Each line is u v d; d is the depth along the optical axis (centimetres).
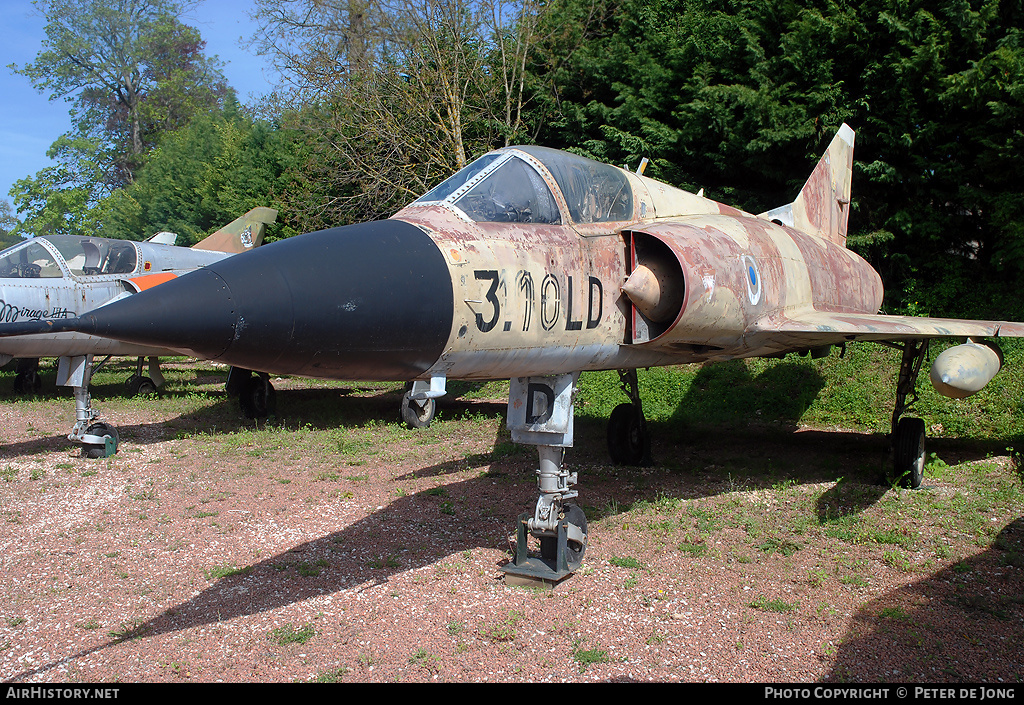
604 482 744
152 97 4428
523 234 452
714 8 1586
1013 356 1082
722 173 1490
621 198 541
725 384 1228
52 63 4316
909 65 1207
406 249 394
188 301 322
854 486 699
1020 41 1178
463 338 402
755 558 517
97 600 453
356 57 1666
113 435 877
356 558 523
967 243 1394
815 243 791
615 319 499
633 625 408
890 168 1245
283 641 391
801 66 1326
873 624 404
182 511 643
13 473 776
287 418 1158
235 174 2380
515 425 495
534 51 1758
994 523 577
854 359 1207
